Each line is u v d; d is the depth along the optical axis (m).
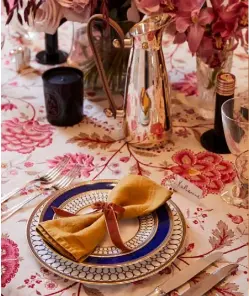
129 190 0.88
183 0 1.02
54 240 0.79
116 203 0.85
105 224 0.82
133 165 1.05
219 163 1.05
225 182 1.00
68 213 0.86
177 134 1.14
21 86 1.32
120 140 1.12
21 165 1.05
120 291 0.77
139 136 1.08
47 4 1.11
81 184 0.93
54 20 1.13
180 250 0.81
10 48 1.49
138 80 1.04
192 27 1.06
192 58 1.45
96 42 1.19
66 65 1.29
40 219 0.85
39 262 0.80
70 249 0.77
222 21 1.07
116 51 1.19
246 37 1.14
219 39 1.10
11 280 0.79
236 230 0.89
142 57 1.02
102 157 1.07
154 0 1.01
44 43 1.50
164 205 0.88
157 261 0.79
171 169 1.04
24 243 0.86
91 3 1.07
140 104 1.05
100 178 1.01
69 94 1.13
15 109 1.23
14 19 1.37
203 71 1.18
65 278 0.77
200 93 1.22
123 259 0.78
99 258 0.78
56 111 1.15
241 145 0.97
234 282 0.79
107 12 0.99
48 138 1.13
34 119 1.19
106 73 1.22
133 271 0.77
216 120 1.09
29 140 1.12
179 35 1.10
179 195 0.96
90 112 1.21
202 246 0.85
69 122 1.17
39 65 1.41
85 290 0.78
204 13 1.06
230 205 0.94
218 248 0.85
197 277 0.79
